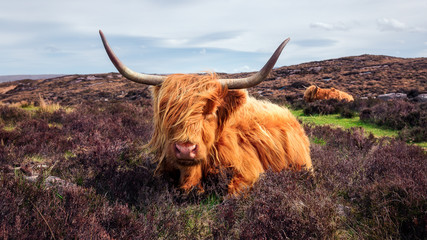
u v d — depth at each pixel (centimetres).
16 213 228
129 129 689
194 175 336
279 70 5825
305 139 461
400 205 285
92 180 346
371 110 1151
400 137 819
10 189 271
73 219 229
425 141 801
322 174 392
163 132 303
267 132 385
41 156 480
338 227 266
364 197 316
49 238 210
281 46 286
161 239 249
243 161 349
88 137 575
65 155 489
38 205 250
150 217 262
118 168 395
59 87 6144
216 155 334
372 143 641
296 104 1675
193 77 313
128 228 238
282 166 383
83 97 3647
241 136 361
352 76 4194
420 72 4009
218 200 331
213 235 251
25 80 7669
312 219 263
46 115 900
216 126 325
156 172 367
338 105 1480
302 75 4969
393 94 2202
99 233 218
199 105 292
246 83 311
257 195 306
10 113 870
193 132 284
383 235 260
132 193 326
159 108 305
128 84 5538
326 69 5184
